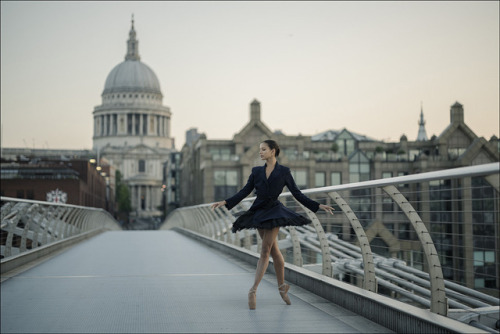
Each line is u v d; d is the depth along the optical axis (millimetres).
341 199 6340
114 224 59812
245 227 6000
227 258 12961
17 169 51594
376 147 65750
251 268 10555
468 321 5641
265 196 5949
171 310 6090
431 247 4812
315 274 7398
